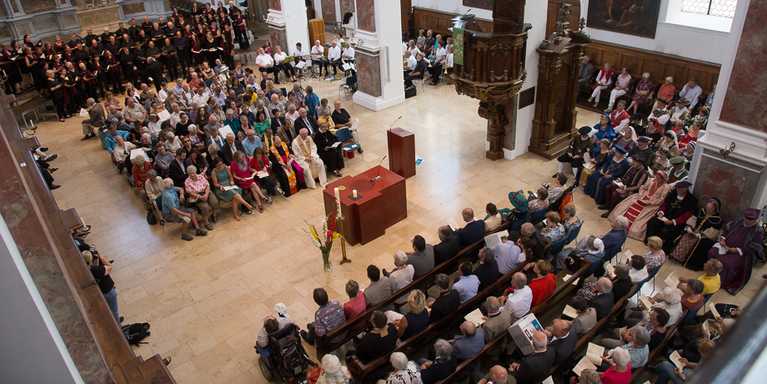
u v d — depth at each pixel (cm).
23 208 166
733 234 748
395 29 1398
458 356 584
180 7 2430
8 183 164
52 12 1941
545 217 862
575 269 734
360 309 653
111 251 915
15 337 145
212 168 1009
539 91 1106
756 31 702
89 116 1350
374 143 1259
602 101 1425
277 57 1672
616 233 752
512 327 587
